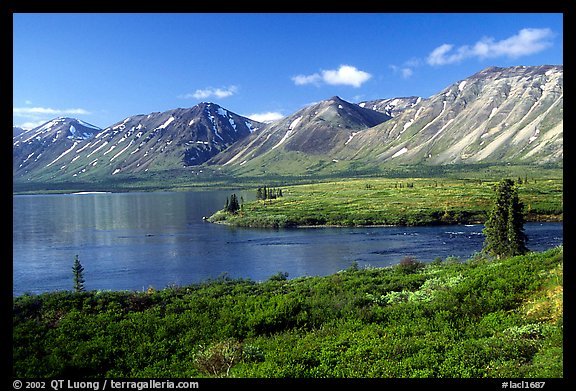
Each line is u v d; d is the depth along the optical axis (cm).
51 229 13012
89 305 2689
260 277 6531
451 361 1490
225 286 3869
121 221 15162
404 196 18038
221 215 15312
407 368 1480
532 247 7519
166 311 2647
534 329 1720
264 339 2114
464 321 2081
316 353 1725
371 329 2062
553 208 12350
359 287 3294
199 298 3000
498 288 2428
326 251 8631
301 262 7606
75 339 2112
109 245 9912
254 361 1744
